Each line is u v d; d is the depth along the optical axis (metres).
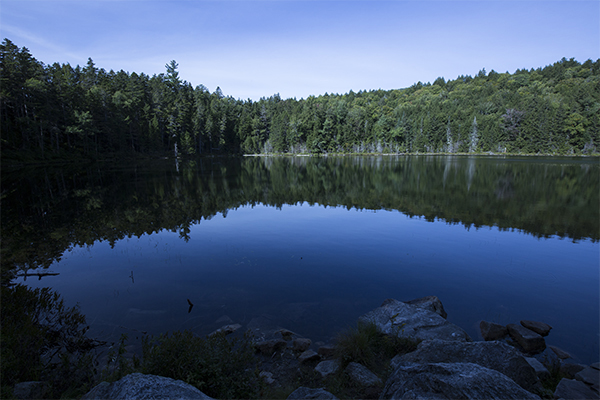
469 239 13.36
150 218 18.06
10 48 53.84
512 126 94.75
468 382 3.79
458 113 107.69
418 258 11.12
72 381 5.13
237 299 8.23
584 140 82.75
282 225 16.05
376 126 112.31
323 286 8.99
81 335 6.62
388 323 6.64
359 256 11.41
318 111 113.19
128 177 40.09
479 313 7.53
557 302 8.01
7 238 14.22
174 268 10.46
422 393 3.78
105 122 69.50
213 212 19.66
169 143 90.25
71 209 20.69
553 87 135.25
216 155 101.62
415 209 19.84
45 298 7.77
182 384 4.03
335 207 20.89
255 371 5.28
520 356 4.83
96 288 8.96
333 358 5.76
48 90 57.72
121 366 4.86
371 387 4.84
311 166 60.62
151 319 7.29
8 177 38.06
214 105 120.44
